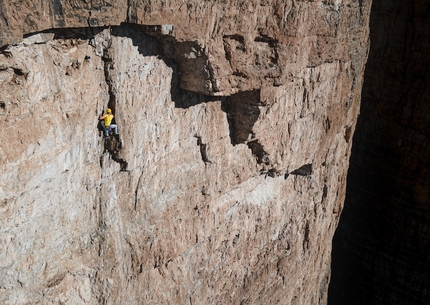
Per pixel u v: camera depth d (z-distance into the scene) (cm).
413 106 3578
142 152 1648
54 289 1434
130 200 1658
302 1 1988
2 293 1283
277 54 1945
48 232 1390
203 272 2061
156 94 1666
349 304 4122
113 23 1369
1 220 1238
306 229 2808
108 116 1495
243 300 2388
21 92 1245
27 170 1288
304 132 2477
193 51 1648
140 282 1756
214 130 1950
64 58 1369
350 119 3011
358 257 4041
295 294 2877
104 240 1577
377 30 3659
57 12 1239
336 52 2470
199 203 1959
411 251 3766
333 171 2961
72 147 1426
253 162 2234
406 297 3812
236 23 1738
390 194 3809
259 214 2364
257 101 1944
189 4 1554
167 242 1830
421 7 3403
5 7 1116
